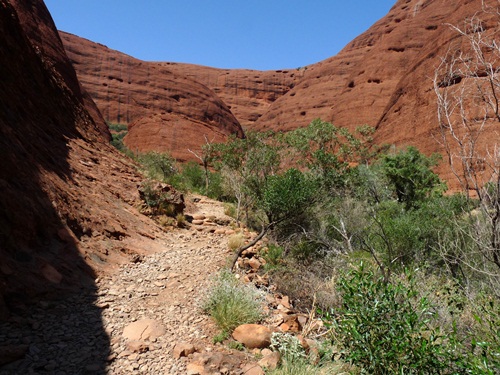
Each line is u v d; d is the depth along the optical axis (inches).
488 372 90.5
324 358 141.1
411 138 1812.3
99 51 3245.6
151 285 221.6
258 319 181.5
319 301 216.4
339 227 350.0
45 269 195.3
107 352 141.8
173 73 3457.2
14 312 158.7
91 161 424.8
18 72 411.2
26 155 276.8
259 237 303.4
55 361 131.3
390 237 296.5
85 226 268.1
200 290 213.5
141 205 387.9
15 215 203.0
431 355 110.1
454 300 159.3
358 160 1457.9
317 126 1197.1
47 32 1125.7
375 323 119.6
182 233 375.9
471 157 98.0
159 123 2239.2
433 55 1904.5
